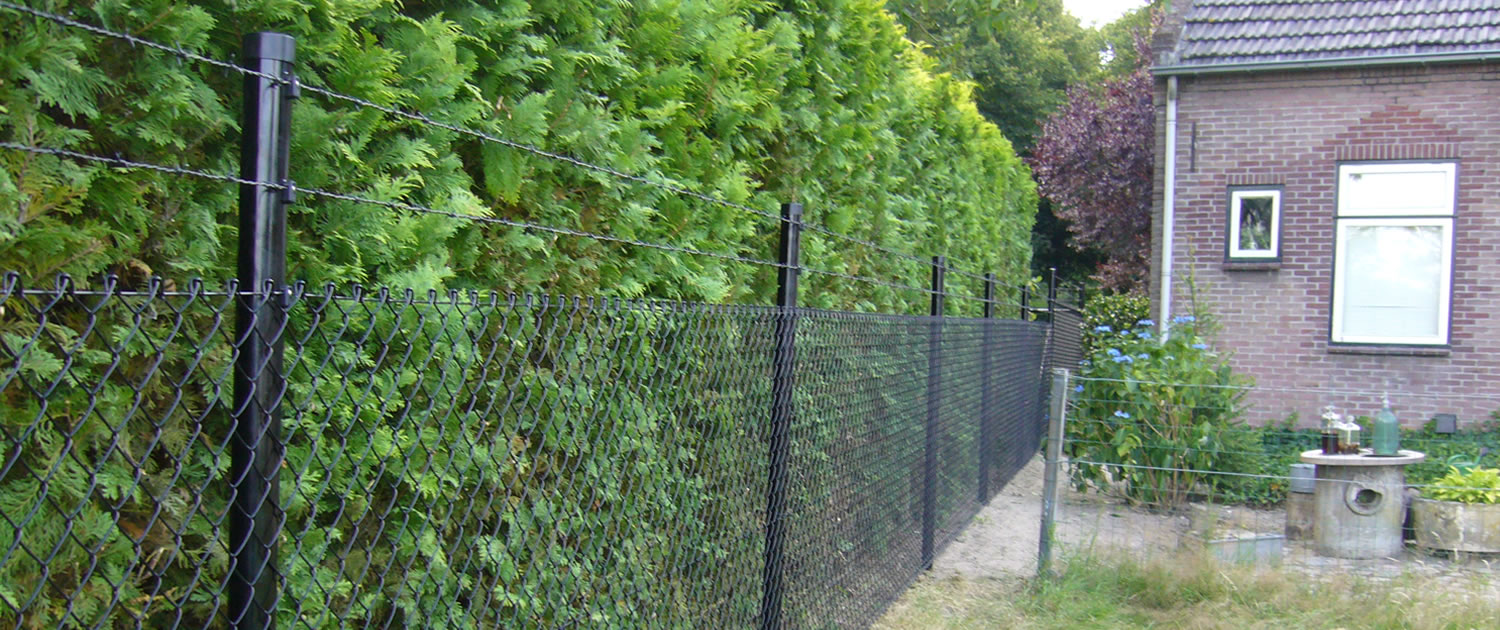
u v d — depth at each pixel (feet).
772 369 10.43
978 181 26.68
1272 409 32.76
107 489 5.05
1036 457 31.04
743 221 11.46
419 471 6.55
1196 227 33.50
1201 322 28.81
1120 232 55.52
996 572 17.80
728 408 9.45
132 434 5.25
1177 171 33.68
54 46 4.98
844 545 12.89
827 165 14.43
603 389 7.47
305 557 5.80
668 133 9.95
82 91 5.15
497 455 7.19
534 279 7.88
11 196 4.72
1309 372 32.53
